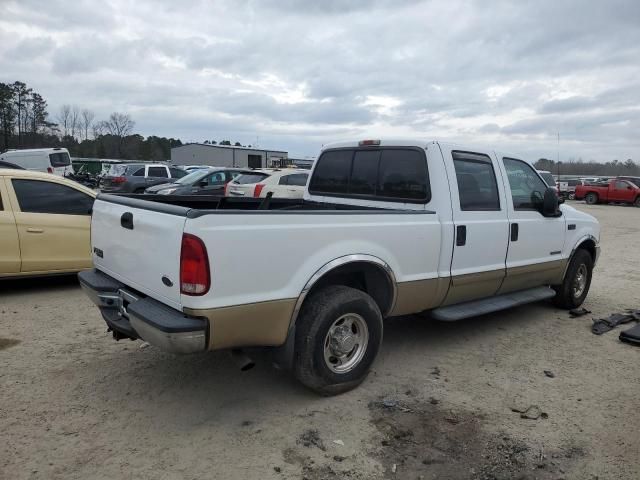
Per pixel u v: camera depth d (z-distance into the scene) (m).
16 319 5.45
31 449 3.05
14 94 73.56
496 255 4.90
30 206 6.39
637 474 2.98
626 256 11.32
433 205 4.39
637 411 3.73
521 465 3.05
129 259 3.61
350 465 3.00
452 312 4.63
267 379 4.11
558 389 4.08
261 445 3.18
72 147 82.12
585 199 33.31
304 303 3.62
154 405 3.64
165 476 2.85
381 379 4.19
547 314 6.20
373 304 3.87
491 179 4.90
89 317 5.56
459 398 3.88
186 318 3.07
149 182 22.89
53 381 3.97
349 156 5.21
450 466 3.02
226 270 3.08
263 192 13.52
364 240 3.78
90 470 2.88
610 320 5.82
